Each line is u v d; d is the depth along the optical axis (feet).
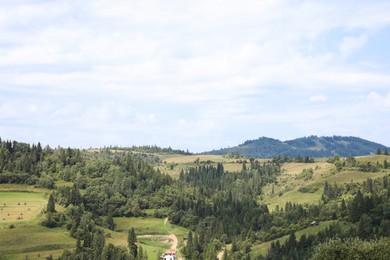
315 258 492.95
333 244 488.44
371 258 459.32
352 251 470.80
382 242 472.44
